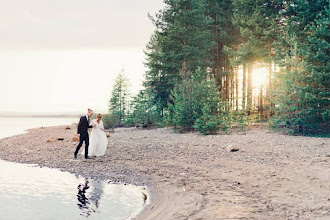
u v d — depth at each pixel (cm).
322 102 1659
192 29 2819
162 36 2867
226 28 3156
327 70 1670
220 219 509
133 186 767
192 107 2005
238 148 1248
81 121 1130
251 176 830
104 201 634
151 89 2939
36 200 628
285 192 672
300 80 1688
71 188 736
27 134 2184
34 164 1055
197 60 2781
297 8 2036
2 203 602
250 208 567
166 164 1019
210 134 1834
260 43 2455
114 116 2811
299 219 508
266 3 2652
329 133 1700
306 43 1948
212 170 919
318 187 701
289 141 1420
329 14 1717
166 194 684
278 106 1786
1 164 1055
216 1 3158
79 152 1274
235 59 2695
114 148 1355
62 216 534
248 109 2039
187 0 2742
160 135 1914
